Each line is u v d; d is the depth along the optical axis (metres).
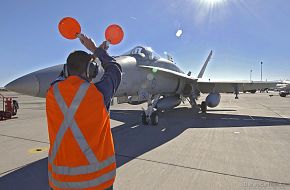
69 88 1.80
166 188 3.86
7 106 14.16
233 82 15.30
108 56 2.17
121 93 8.91
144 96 9.75
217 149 6.23
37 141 7.34
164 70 10.30
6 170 4.74
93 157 1.80
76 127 1.76
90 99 1.79
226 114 14.57
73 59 1.89
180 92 13.66
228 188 3.87
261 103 26.92
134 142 7.02
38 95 5.87
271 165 4.98
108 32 2.17
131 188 3.86
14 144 6.93
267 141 7.17
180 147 6.43
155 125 10.15
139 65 9.67
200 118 12.55
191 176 4.37
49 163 1.90
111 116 13.34
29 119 12.65
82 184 1.77
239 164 5.04
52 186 1.87
